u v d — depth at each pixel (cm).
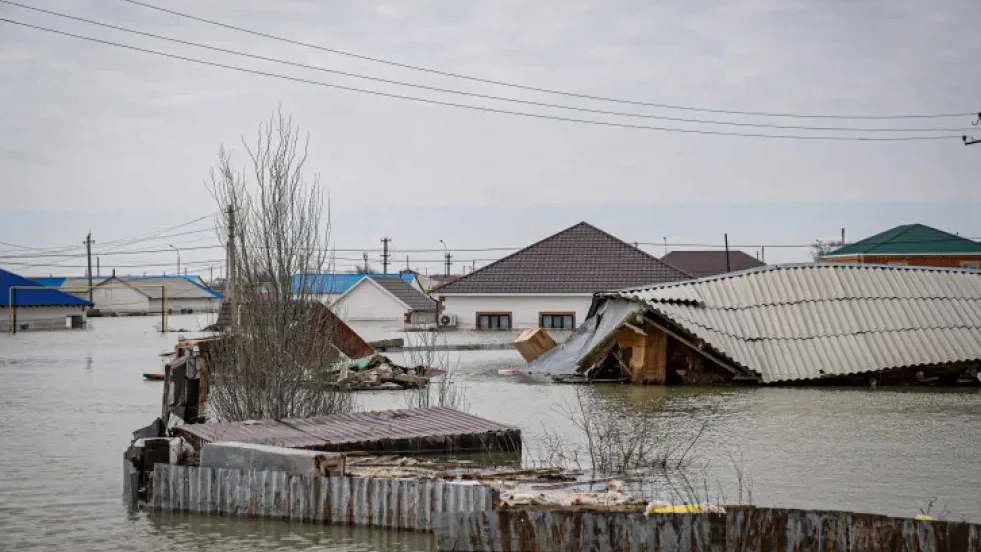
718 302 2945
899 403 2391
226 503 1352
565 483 1384
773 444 1795
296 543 1209
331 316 2139
